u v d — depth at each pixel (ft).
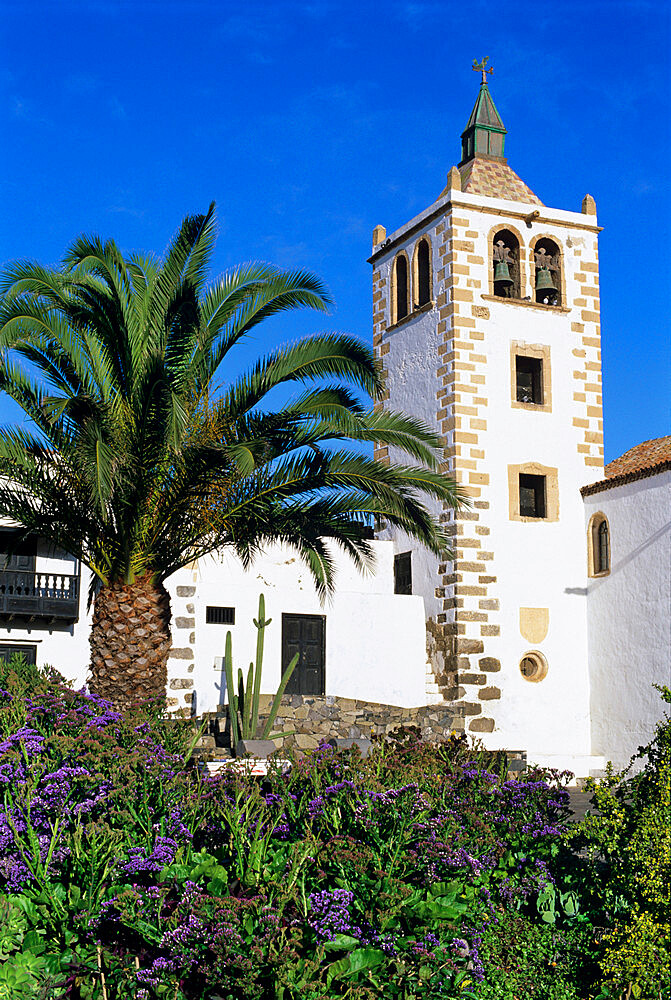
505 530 96.94
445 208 100.37
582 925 37.19
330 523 67.10
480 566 95.25
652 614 90.79
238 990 27.50
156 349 55.93
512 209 101.86
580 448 101.60
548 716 95.76
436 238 101.91
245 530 62.75
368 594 93.71
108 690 59.41
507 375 99.45
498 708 94.02
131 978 28.22
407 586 101.04
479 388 97.96
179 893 30.25
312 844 31.32
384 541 100.27
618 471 99.45
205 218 57.82
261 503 61.11
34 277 55.57
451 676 93.81
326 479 61.57
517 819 40.34
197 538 61.62
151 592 60.90
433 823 34.65
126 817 32.50
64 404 54.29
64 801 32.37
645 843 33.30
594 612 98.07
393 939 29.96
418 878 33.35
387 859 33.17
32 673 55.83
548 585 97.81
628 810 35.04
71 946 29.55
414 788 34.88
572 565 99.14
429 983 30.12
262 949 27.89
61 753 35.06
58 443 58.80
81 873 30.55
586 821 35.50
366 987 29.17
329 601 90.94
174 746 41.27
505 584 95.96
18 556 84.48
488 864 36.86
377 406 107.65
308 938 29.40
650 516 91.81
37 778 33.45
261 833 33.19
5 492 61.11
